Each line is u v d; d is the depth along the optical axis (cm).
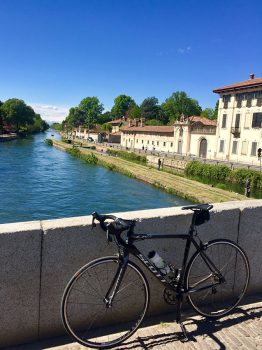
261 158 5272
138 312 338
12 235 279
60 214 2644
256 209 384
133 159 7156
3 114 12800
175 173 5184
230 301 384
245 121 5612
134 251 305
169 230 334
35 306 296
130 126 11294
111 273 316
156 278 326
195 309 349
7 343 293
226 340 320
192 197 3262
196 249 340
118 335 316
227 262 373
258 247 393
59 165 5706
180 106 13562
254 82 5531
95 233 307
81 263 306
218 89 6106
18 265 284
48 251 293
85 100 18025
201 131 6875
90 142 12788
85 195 3350
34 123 18250
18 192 3250
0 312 285
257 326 345
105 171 5303
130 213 329
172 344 311
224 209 365
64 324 293
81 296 309
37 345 299
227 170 4534
